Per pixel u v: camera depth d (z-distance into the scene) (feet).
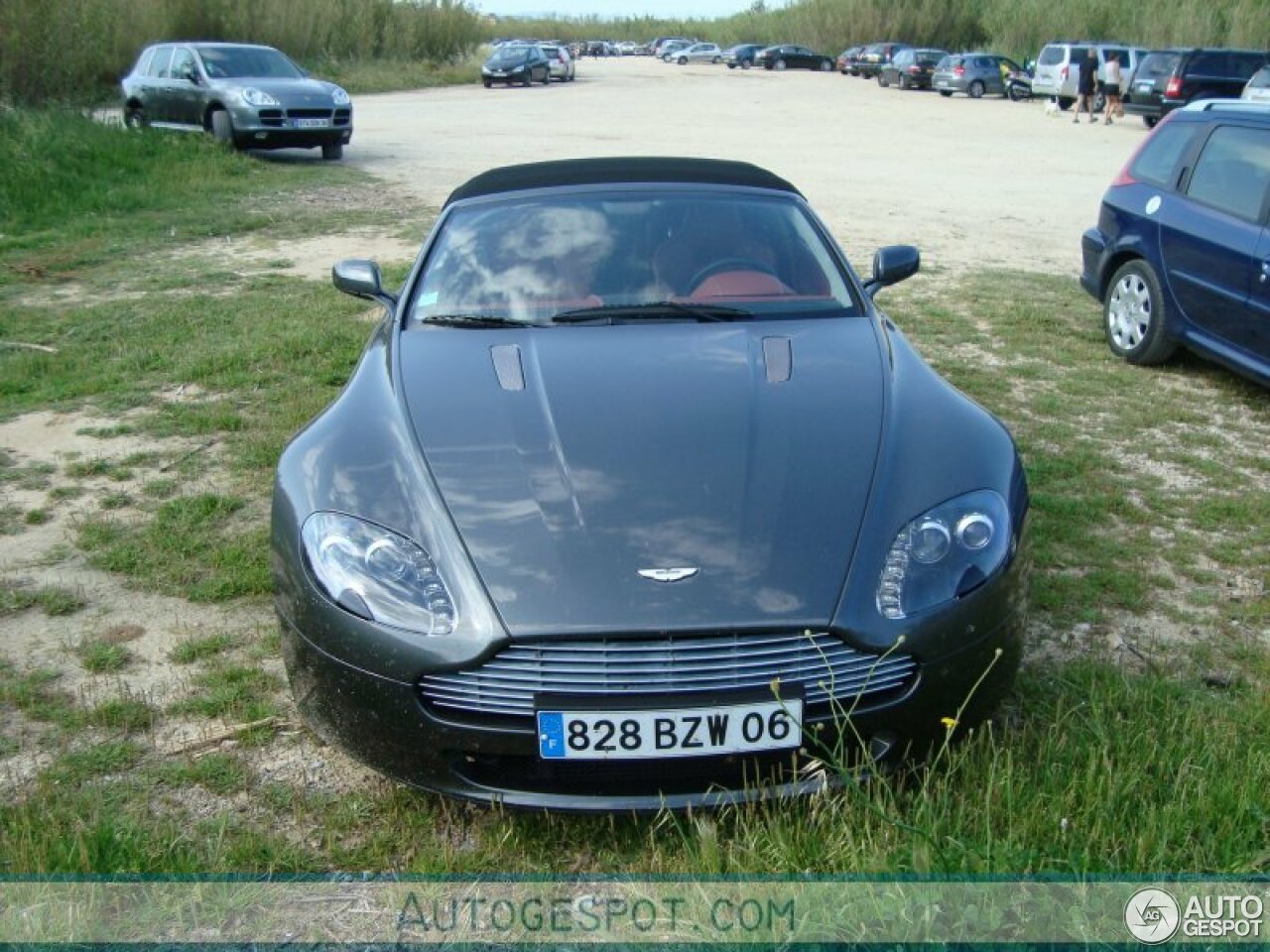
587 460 9.38
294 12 107.86
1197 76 77.10
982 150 63.57
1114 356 22.67
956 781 8.94
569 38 288.30
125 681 10.98
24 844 8.19
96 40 61.41
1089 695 10.26
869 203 42.73
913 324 24.52
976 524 9.08
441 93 110.63
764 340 11.38
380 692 8.53
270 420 18.12
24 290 27.76
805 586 8.40
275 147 51.96
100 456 16.88
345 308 25.23
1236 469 16.72
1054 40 147.54
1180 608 12.51
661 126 75.25
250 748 9.93
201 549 13.82
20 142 43.70
